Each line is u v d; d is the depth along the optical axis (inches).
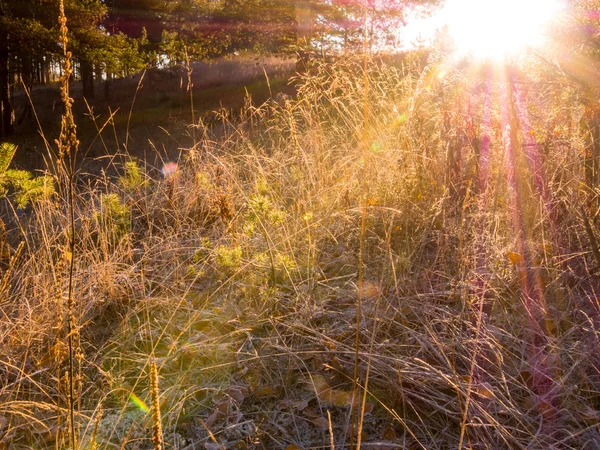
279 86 737.0
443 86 166.4
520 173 132.6
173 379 99.2
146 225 176.4
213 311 116.6
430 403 82.6
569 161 135.6
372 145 172.2
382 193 147.7
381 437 80.7
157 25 1033.5
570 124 146.6
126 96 991.6
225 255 121.6
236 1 994.7
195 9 1016.9
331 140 198.4
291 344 103.5
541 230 115.7
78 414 86.6
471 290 108.1
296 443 81.6
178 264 137.9
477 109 156.2
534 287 106.3
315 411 87.7
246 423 86.0
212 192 173.2
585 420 77.2
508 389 85.4
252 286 119.7
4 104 690.8
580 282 107.7
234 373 98.5
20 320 107.7
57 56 620.7
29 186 146.3
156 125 613.3
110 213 154.9
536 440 75.3
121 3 1015.6
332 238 144.7
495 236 117.3
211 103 718.5
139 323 114.4
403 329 101.0
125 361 106.3
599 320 96.6
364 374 92.0
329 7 710.5
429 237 133.8
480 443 76.8
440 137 159.9
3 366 102.5
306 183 169.9
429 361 92.2
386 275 119.1
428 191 144.7
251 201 125.7
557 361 86.7
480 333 92.7
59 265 78.8
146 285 134.2
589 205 123.3
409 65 198.5
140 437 85.1
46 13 616.4
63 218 138.9
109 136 580.4
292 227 146.2
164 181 194.5
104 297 126.1
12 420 90.2
